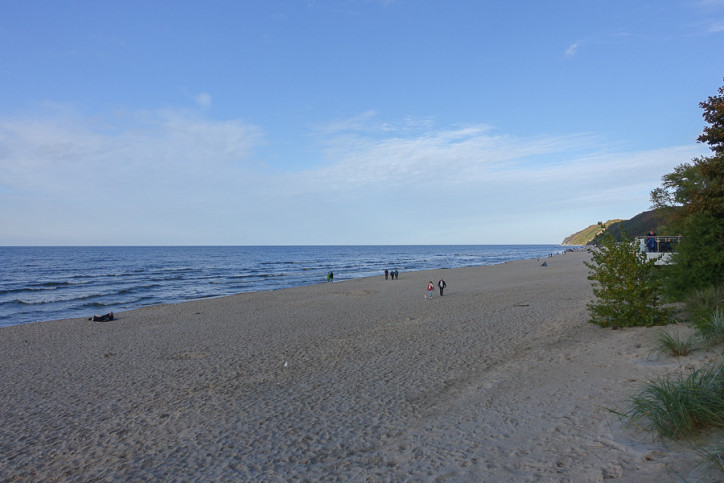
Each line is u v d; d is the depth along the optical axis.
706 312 9.98
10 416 8.84
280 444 6.40
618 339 10.71
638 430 5.16
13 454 6.91
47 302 33.19
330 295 30.70
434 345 12.68
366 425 6.90
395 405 7.78
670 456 4.37
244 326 18.84
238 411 8.08
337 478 5.11
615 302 12.41
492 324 15.49
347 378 9.81
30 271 66.38
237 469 5.66
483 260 101.44
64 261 96.12
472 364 10.29
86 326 21.11
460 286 34.56
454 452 5.43
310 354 12.59
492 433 5.90
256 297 31.00
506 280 38.22
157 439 7.03
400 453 5.63
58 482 5.78
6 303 32.72
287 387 9.44
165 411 8.43
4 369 13.11
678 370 7.16
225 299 30.55
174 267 76.44
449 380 9.11
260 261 98.75
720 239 12.36
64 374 12.13
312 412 7.73
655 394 5.42
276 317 21.12
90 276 57.25
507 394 7.56
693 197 13.12
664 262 15.00
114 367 12.60
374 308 22.92
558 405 6.63
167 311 25.42
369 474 5.11
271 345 14.34
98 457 6.53
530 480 4.44
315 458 5.79
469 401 7.47
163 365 12.45
